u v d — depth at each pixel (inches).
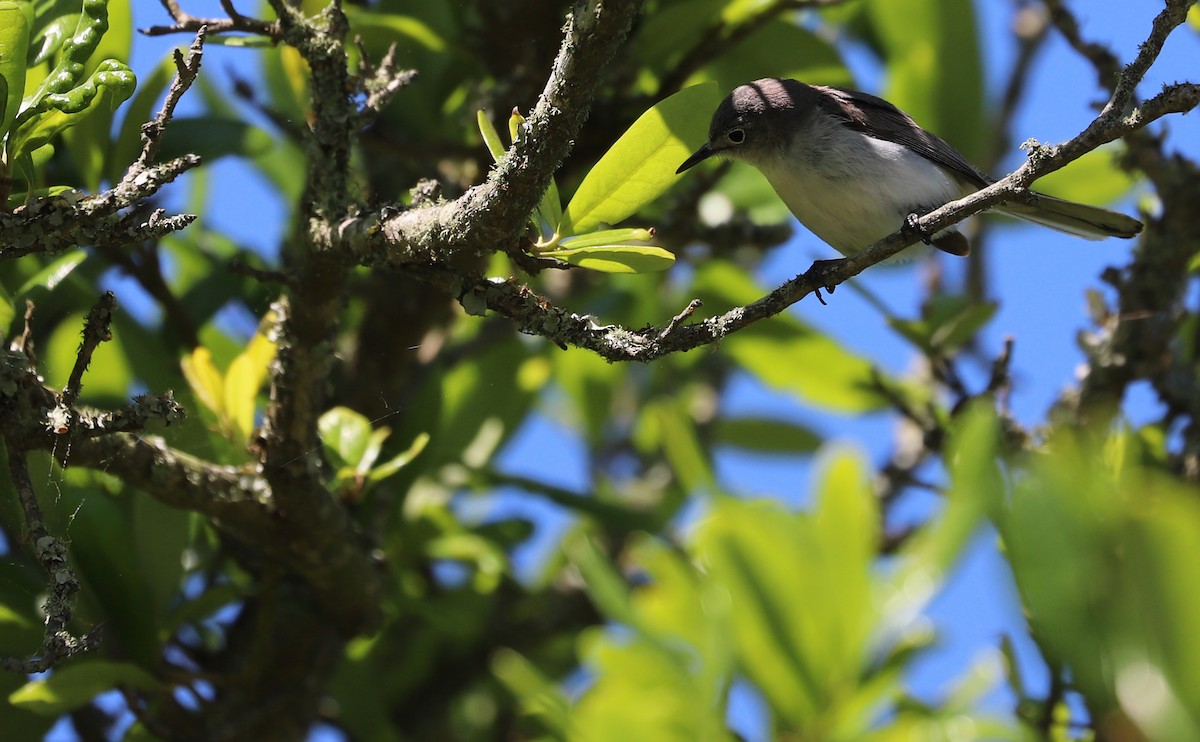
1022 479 195.8
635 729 222.7
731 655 224.1
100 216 230.5
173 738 323.6
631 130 237.6
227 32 301.4
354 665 412.5
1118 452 313.7
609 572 256.1
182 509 304.0
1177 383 386.3
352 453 341.7
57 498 299.1
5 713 309.9
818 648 219.6
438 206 251.3
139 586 313.3
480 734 445.7
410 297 403.5
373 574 343.6
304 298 286.0
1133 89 231.6
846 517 224.2
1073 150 240.4
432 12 411.5
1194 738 167.6
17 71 240.2
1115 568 182.5
